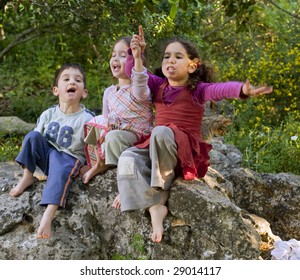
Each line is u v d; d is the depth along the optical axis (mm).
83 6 5363
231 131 5801
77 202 3738
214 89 3438
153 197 3498
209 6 6531
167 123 3562
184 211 3488
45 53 8117
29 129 5887
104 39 5754
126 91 3688
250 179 4473
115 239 3699
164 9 5766
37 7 5184
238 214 3430
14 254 3629
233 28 7602
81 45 8086
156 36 5656
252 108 6355
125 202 3453
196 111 3576
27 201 3754
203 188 3568
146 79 3521
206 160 3676
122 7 5504
